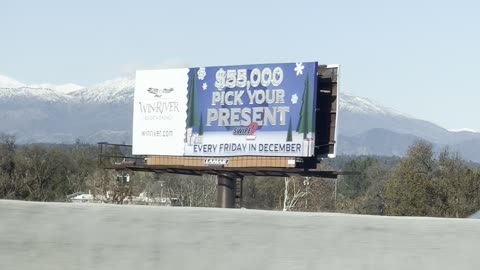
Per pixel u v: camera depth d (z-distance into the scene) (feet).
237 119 140.77
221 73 142.92
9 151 254.47
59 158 265.75
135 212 34.60
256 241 34.73
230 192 143.33
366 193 297.12
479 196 223.30
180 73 147.33
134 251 34.27
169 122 147.95
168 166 146.92
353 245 35.12
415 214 221.87
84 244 34.22
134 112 151.64
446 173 234.58
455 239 35.68
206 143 143.74
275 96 137.28
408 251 35.35
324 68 137.49
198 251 34.50
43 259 33.96
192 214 34.71
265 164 137.59
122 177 206.08
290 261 34.68
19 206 34.35
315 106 134.21
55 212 34.42
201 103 144.56
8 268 33.73
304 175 138.41
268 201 282.56
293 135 135.44
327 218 35.24
